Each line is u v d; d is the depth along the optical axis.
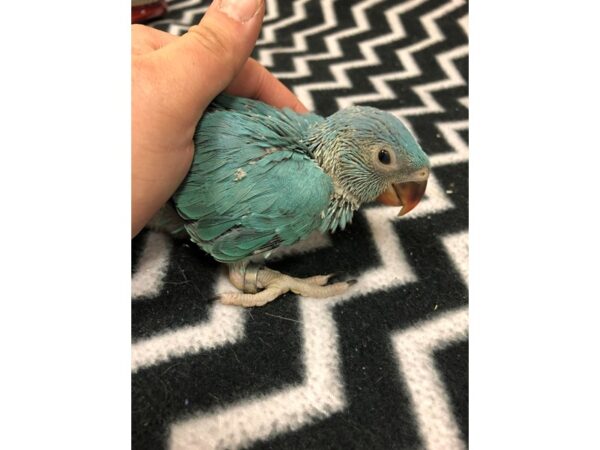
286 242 0.62
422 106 1.09
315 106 1.06
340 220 0.68
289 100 0.85
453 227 0.79
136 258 0.68
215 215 0.59
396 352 0.60
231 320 0.62
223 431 0.51
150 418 0.52
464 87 1.18
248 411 0.53
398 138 0.62
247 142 0.59
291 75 1.18
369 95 1.12
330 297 0.67
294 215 0.59
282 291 0.65
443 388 0.57
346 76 1.20
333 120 0.64
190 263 0.69
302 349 0.60
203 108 0.58
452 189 0.86
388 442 0.52
